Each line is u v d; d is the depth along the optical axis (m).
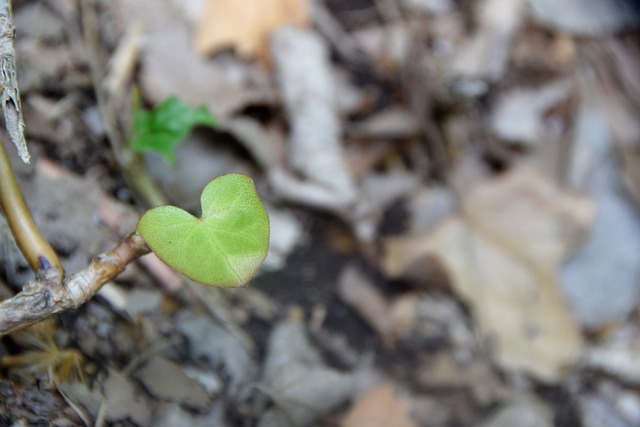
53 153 0.42
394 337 0.48
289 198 0.49
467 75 0.53
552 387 0.50
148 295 0.42
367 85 0.52
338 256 0.49
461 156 0.52
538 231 0.51
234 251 0.32
